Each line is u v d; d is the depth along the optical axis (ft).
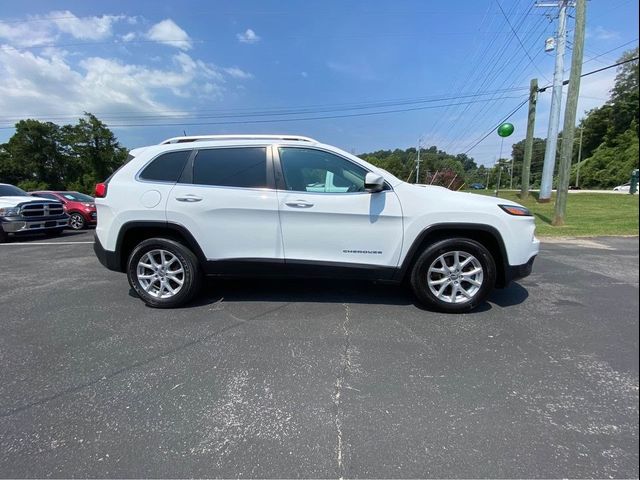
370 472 6.37
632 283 17.15
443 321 12.65
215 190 13.42
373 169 13.42
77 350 10.78
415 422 7.61
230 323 12.58
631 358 10.14
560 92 65.21
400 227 13.05
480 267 13.10
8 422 7.71
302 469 6.45
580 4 35.70
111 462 6.64
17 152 219.82
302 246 13.37
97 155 222.69
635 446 6.88
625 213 49.21
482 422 7.59
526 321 12.64
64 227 39.75
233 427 7.52
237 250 13.56
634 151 191.42
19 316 13.46
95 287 17.17
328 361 10.05
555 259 22.48
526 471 6.33
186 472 6.40
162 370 9.67
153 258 14.05
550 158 67.05
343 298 14.90
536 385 8.87
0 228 33.99
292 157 13.55
